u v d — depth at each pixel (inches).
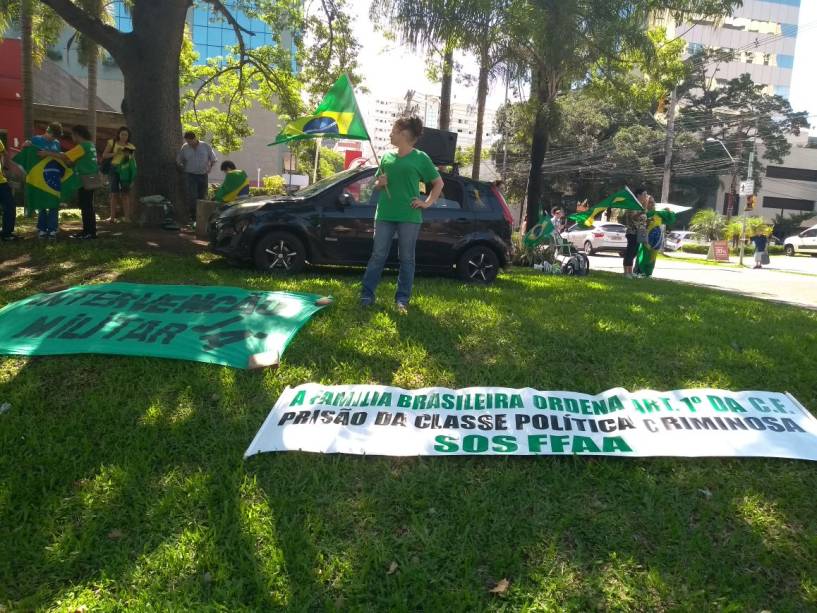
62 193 363.9
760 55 3090.6
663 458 137.6
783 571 108.7
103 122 923.4
